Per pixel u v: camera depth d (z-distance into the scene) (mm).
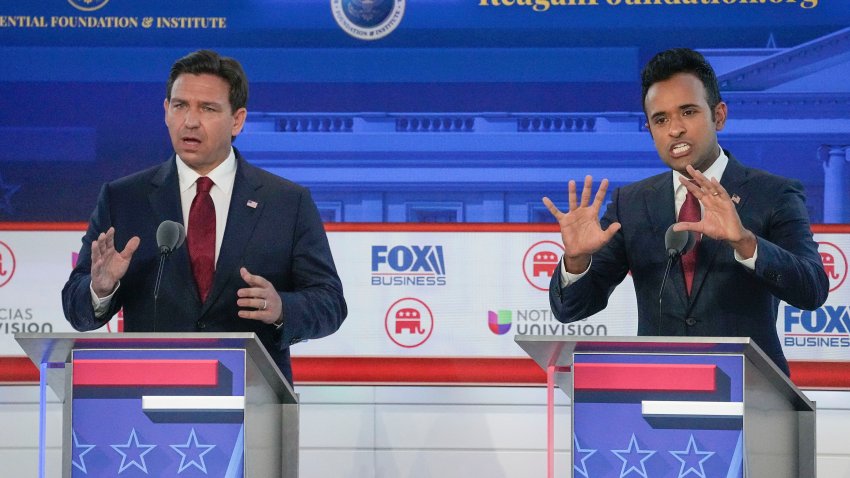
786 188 9344
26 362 13555
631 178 13492
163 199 9695
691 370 7230
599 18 13547
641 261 9469
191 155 9562
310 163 13609
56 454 13664
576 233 8562
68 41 13641
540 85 13562
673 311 9164
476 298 13555
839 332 13219
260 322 9438
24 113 13602
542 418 13547
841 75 13383
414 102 13609
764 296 9164
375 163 13602
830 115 13367
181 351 7344
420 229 13586
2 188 13562
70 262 13586
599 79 13547
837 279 13258
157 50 13648
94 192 13602
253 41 13648
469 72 13609
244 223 9641
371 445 13570
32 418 13625
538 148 13562
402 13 13648
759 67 13430
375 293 13578
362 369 13539
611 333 13453
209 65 9680
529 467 13516
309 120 13641
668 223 9383
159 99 13625
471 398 13586
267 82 13641
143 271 9469
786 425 7793
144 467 7305
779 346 9242
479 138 13586
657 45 13516
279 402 8305
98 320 9086
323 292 9453
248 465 7324
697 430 7211
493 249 13562
